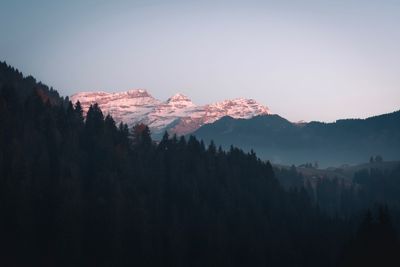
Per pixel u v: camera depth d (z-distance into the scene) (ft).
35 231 559.38
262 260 613.93
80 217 566.36
